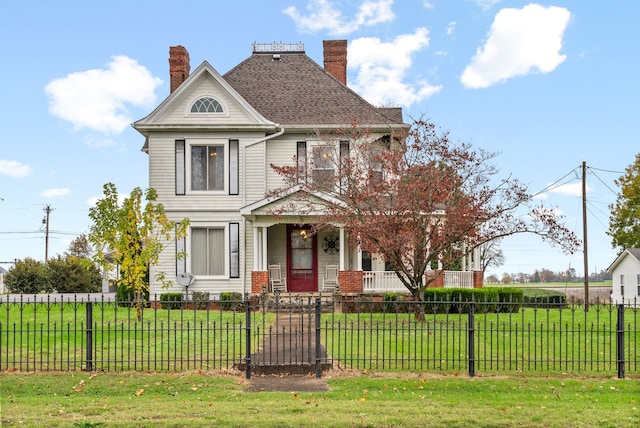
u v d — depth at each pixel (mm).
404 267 18594
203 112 25547
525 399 9727
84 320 18125
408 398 9781
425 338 15578
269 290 24344
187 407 9102
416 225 18625
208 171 25766
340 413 8711
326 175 23594
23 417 8445
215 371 11766
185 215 25594
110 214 19203
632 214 46031
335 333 16125
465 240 19047
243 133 25750
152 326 16922
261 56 29438
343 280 23375
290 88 27766
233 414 8664
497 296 22094
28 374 11438
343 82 29750
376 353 12516
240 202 25641
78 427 8023
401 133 22406
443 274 24281
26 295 39781
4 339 14977
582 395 10055
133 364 12289
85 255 63750
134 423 8180
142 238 19875
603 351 13258
